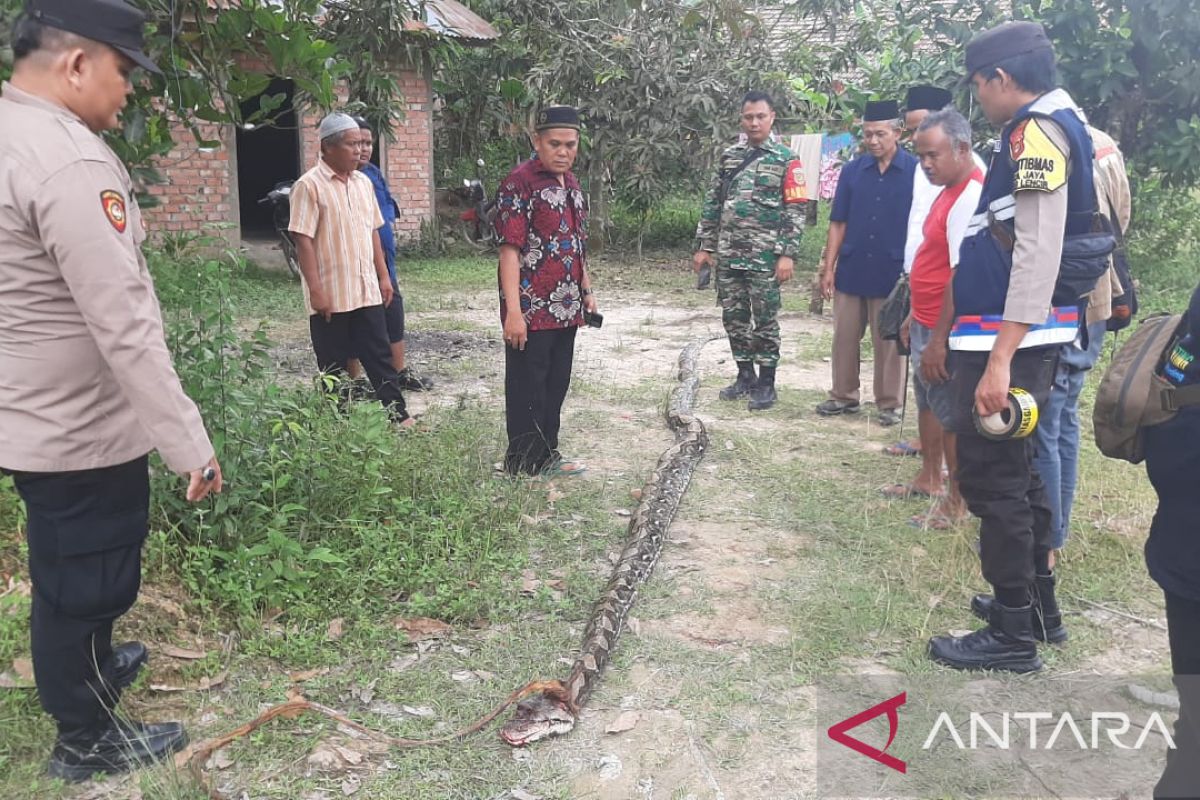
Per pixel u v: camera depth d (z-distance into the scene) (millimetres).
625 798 2801
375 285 5871
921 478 5172
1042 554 3604
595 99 14633
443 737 3047
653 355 8812
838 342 6691
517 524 4680
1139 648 3646
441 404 6910
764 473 5578
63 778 2768
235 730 2990
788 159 6750
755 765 2957
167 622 3510
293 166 20859
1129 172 10953
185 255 4781
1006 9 10742
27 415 2506
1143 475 5395
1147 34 9828
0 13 3207
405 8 10984
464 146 17688
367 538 4156
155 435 2539
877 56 14219
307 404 5098
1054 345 3307
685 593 4078
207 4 4262
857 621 3797
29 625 3201
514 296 5148
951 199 4480
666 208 18766
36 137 2375
